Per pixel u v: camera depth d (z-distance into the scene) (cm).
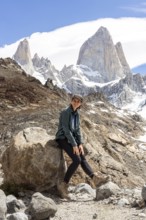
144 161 4606
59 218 916
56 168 1130
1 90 5669
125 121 11712
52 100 6131
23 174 1125
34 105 5300
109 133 5159
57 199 1116
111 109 13362
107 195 1112
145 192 988
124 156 4469
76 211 982
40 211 900
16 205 956
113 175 2339
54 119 3959
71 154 1124
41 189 1149
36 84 7288
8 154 1160
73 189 1308
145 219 871
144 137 10494
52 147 1140
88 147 2395
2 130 3516
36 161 1115
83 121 3944
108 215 928
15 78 7394
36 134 1180
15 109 4828
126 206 1012
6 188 1152
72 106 1122
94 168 2292
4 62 9081
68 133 1111
